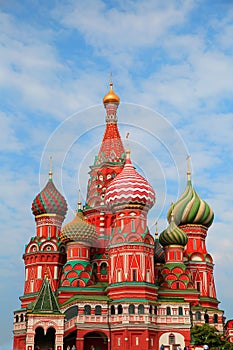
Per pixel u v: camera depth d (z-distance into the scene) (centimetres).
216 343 7931
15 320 9475
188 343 8506
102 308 8550
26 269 9975
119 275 8762
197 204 10262
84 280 9150
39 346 8250
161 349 7956
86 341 8569
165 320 8625
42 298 8288
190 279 9356
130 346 8250
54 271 9750
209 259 10206
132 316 8381
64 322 8338
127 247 8812
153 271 8925
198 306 9125
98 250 9656
